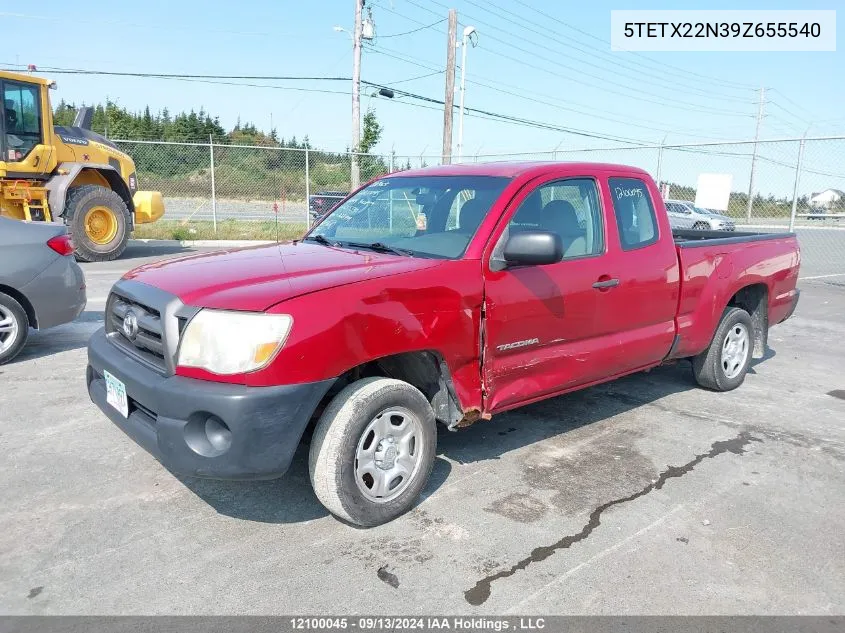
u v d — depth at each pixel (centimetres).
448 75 2125
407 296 323
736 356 561
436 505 352
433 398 363
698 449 435
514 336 371
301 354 289
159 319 307
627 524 336
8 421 454
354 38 2330
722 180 1212
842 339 791
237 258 369
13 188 1222
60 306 604
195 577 285
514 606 269
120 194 1469
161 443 296
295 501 354
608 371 438
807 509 355
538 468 400
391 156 1889
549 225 397
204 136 4631
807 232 1955
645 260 444
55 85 1274
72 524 325
